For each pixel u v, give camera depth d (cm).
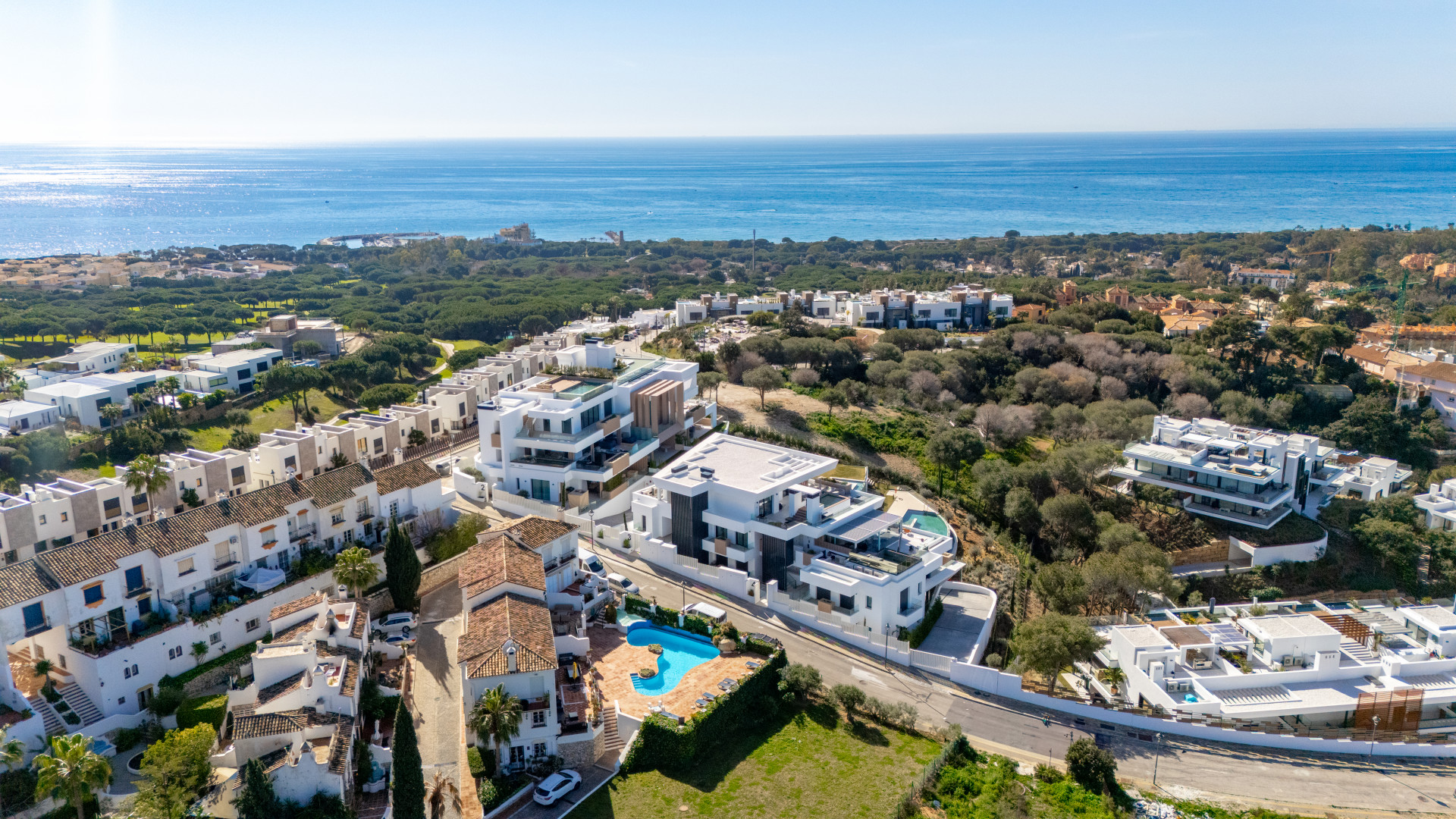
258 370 16800
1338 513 11462
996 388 16238
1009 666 7525
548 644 6147
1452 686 7462
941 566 8662
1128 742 6638
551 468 9756
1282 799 6056
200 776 5272
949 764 6159
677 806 5591
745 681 6712
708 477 9031
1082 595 8788
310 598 7075
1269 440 11338
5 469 11000
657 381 11912
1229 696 7306
